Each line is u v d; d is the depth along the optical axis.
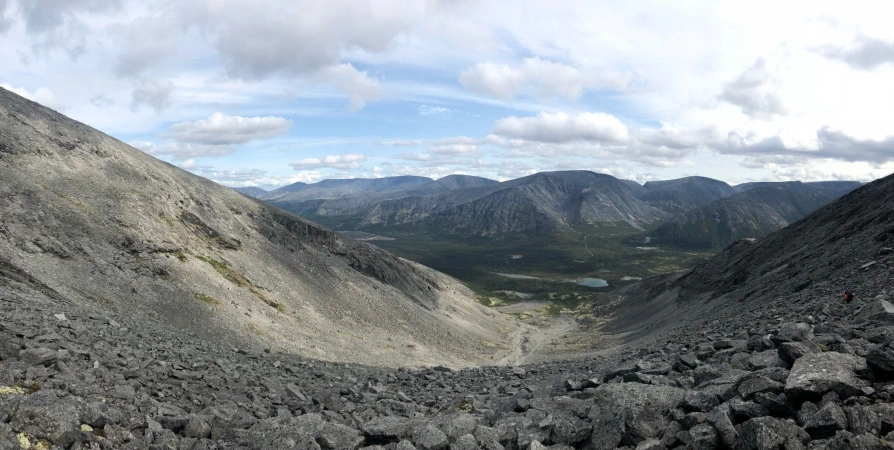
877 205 68.19
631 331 102.75
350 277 109.44
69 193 64.00
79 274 47.56
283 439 12.10
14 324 20.17
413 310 110.50
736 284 88.56
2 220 48.44
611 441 11.55
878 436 8.65
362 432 13.45
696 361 17.28
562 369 34.78
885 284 30.23
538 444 11.88
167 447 11.28
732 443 9.65
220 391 19.95
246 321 57.97
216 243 81.81
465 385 30.27
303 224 123.00
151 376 18.80
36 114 79.00
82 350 18.94
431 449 11.76
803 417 9.80
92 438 9.97
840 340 14.04
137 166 84.38
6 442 8.58
